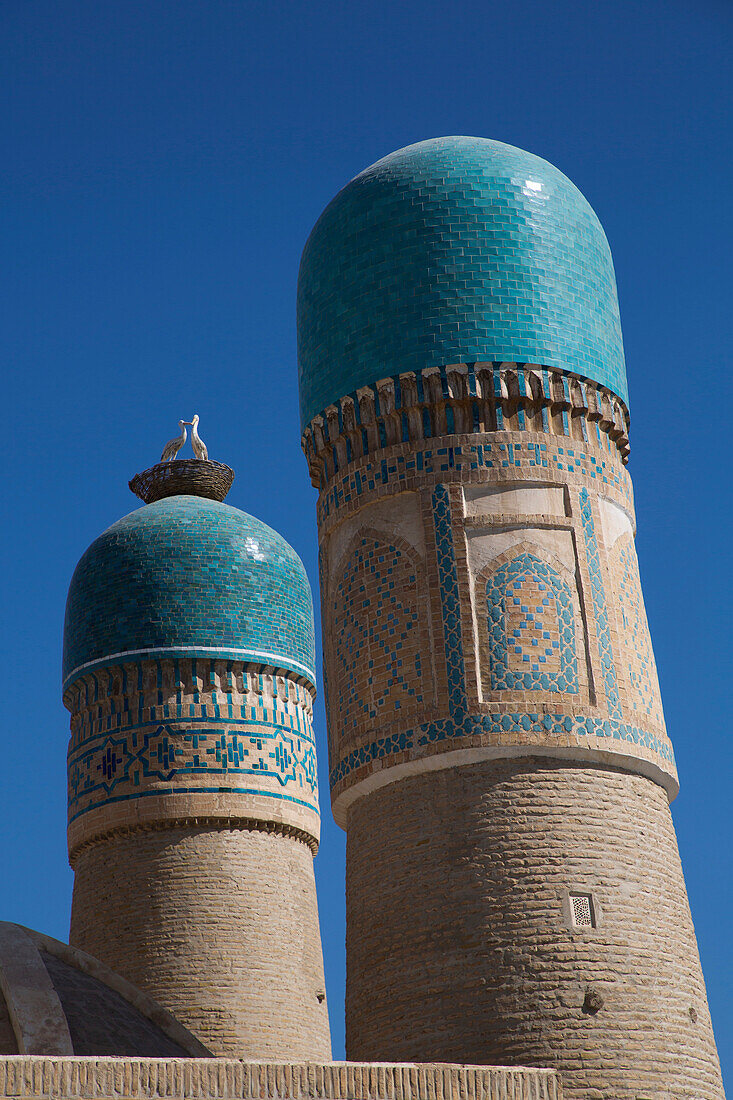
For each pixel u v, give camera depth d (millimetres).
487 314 19969
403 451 19828
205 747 28234
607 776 18656
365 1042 18109
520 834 18094
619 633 19469
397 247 20422
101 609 29062
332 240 21094
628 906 18047
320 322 21000
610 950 17719
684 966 18234
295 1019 27359
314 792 29453
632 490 20922
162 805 27797
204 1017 26688
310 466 21094
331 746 19844
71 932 28016
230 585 29266
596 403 20297
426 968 17828
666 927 18250
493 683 18641
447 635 18891
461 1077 15633
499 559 19234
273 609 29625
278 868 28219
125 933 27234
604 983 17531
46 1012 16172
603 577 19594
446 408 19797
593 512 19828
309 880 28922
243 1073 14609
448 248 20250
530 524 19438
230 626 28969
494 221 20406
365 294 20484
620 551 20094
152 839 27797
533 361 19859
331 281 20953
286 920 27953
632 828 18547
